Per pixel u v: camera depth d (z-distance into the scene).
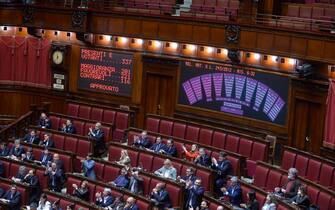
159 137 46.62
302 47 44.25
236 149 46.22
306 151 45.94
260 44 46.38
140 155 45.28
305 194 36.91
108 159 46.88
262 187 41.22
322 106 44.56
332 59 42.75
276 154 47.50
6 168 45.56
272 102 47.62
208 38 49.00
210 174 41.62
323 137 44.62
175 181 40.44
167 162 42.41
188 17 49.62
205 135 48.09
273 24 47.66
